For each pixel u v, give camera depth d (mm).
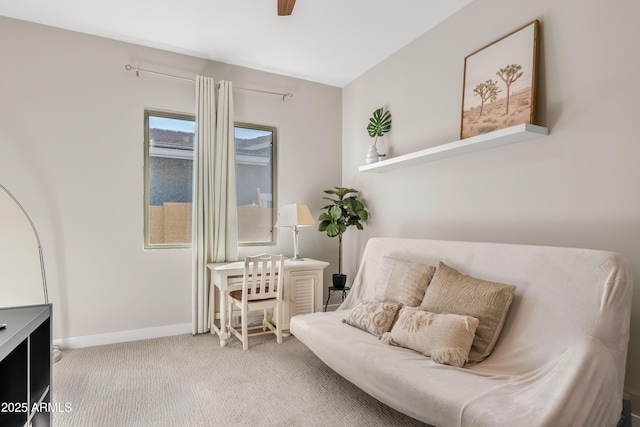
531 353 1733
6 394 1386
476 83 2588
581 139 2016
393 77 3479
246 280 2955
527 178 2297
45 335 1665
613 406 1446
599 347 1505
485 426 1305
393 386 1728
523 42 2271
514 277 1989
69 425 1847
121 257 3162
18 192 2818
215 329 3279
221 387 2291
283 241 3963
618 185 1863
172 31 3031
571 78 2061
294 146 4027
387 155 3551
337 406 2064
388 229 3551
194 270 3346
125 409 2014
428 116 3064
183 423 1882
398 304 2393
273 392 2229
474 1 2645
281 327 3176
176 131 3473
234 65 3705
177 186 3473
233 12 2756
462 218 2750
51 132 2918
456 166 2801
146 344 3092
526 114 2229
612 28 1886
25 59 2848
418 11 2781
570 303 1704
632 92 1811
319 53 3473
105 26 2945
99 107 3090
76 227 2994
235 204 3592
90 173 3051
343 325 2480
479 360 1831
